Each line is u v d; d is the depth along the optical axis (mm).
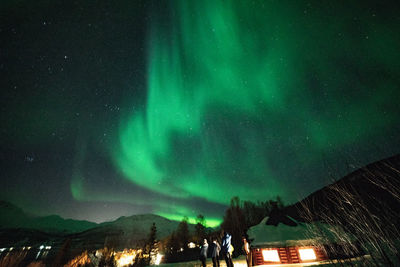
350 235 6953
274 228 16359
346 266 6441
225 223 46844
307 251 12820
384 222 6176
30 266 34562
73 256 37969
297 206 17984
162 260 38125
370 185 7285
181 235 51906
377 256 5711
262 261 14250
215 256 9711
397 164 7320
